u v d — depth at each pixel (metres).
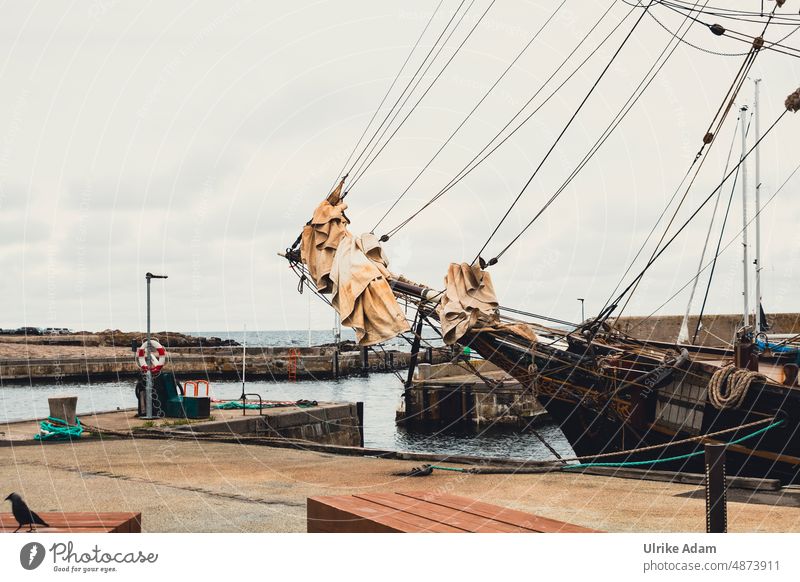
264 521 10.48
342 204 19.81
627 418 17.56
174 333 107.12
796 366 16.22
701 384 16.58
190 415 25.36
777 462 15.71
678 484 13.07
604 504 11.41
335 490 12.84
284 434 28.16
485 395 48.12
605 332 19.61
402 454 16.47
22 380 74.50
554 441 43.78
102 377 78.44
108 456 17.09
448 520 6.89
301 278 20.17
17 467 15.54
